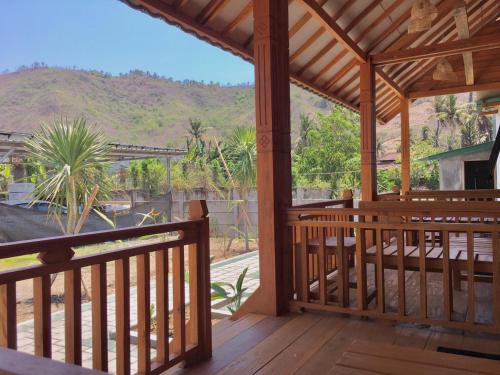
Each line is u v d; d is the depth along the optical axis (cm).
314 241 368
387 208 314
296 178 2352
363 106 629
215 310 570
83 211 691
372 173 628
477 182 1242
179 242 240
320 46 595
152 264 930
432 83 848
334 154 2452
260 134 348
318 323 315
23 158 1100
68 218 681
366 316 320
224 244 1250
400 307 299
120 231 199
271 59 343
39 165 725
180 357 238
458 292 382
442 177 1288
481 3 681
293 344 277
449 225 281
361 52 605
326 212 332
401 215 304
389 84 758
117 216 853
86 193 710
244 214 1272
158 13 381
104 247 878
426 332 291
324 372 235
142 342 215
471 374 130
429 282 418
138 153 1175
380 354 148
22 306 650
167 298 232
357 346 156
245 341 284
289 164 362
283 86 358
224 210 1423
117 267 202
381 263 308
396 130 4828
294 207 347
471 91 827
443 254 285
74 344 177
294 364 247
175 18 391
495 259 268
